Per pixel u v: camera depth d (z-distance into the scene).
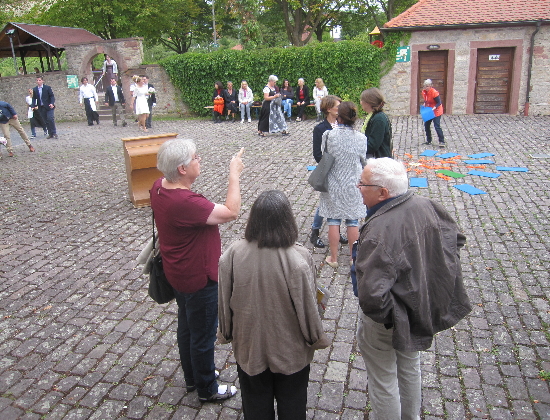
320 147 4.83
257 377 2.36
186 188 2.70
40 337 3.95
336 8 29.34
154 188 2.77
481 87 16.97
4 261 5.48
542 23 15.70
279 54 17.95
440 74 17.17
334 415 2.99
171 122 18.12
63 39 21.91
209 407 3.11
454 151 10.65
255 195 7.69
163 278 2.91
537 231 5.82
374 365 2.51
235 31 36.41
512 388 3.17
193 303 2.80
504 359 3.47
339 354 3.61
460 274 2.43
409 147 11.26
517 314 4.05
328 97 4.77
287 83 16.84
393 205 2.33
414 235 2.26
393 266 2.20
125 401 3.19
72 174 9.64
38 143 13.92
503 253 5.25
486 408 3.00
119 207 7.37
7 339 3.93
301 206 7.05
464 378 3.29
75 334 3.99
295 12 29.64
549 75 16.19
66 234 6.29
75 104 20.66
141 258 2.99
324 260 5.20
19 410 3.11
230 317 2.33
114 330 4.04
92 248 5.80
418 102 17.42
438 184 7.98
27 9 28.92
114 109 17.47
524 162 9.30
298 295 2.19
